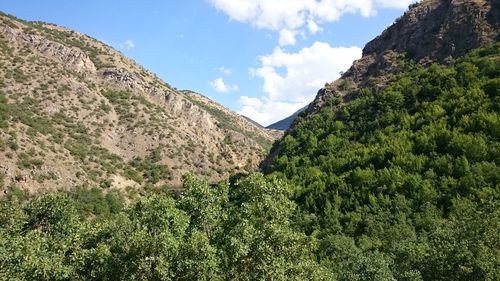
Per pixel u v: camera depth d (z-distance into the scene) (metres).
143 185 88.88
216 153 119.75
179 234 18.25
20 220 30.81
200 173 103.19
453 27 70.00
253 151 131.00
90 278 18.89
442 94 54.56
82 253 19.02
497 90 48.12
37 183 65.94
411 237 38.25
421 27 77.94
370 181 49.38
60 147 81.50
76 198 68.38
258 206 20.97
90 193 72.12
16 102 87.94
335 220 47.28
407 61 72.25
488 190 38.62
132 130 106.12
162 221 18.27
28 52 109.44
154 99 129.25
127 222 19.38
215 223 20.50
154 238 16.94
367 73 78.69
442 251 26.00
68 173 74.31
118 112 111.75
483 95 49.03
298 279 18.73
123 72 129.12
